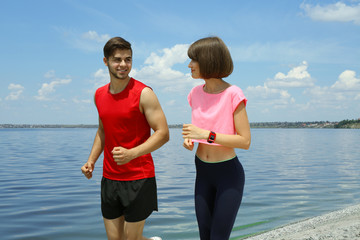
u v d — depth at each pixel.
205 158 2.49
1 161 20.09
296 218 6.37
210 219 2.52
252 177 12.80
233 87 2.42
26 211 7.20
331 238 3.93
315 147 39.38
